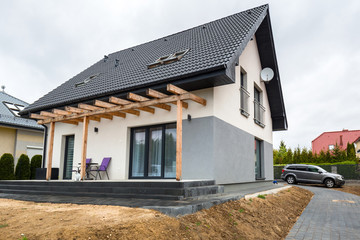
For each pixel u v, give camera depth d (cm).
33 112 1198
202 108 811
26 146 1784
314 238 549
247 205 652
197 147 800
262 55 1299
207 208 528
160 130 912
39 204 606
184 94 680
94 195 680
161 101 714
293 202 921
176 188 598
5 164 1455
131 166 952
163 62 963
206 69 707
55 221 397
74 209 492
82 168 839
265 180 1315
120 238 334
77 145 1092
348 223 676
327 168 2378
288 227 629
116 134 984
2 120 1611
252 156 1116
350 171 2283
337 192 1363
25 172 1543
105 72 1254
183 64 842
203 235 413
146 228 370
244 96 1083
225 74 696
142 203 520
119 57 1460
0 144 1656
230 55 754
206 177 771
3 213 479
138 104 760
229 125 902
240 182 963
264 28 1201
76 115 904
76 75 1488
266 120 1373
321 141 4694
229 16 1250
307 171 1856
